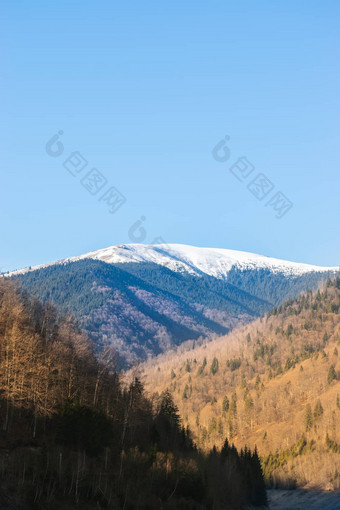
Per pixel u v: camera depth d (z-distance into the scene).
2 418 109.94
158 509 100.88
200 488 113.38
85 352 155.00
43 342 139.62
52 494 86.50
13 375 112.94
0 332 126.94
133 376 158.25
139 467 110.00
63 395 125.88
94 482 95.75
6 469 89.19
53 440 109.00
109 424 118.81
